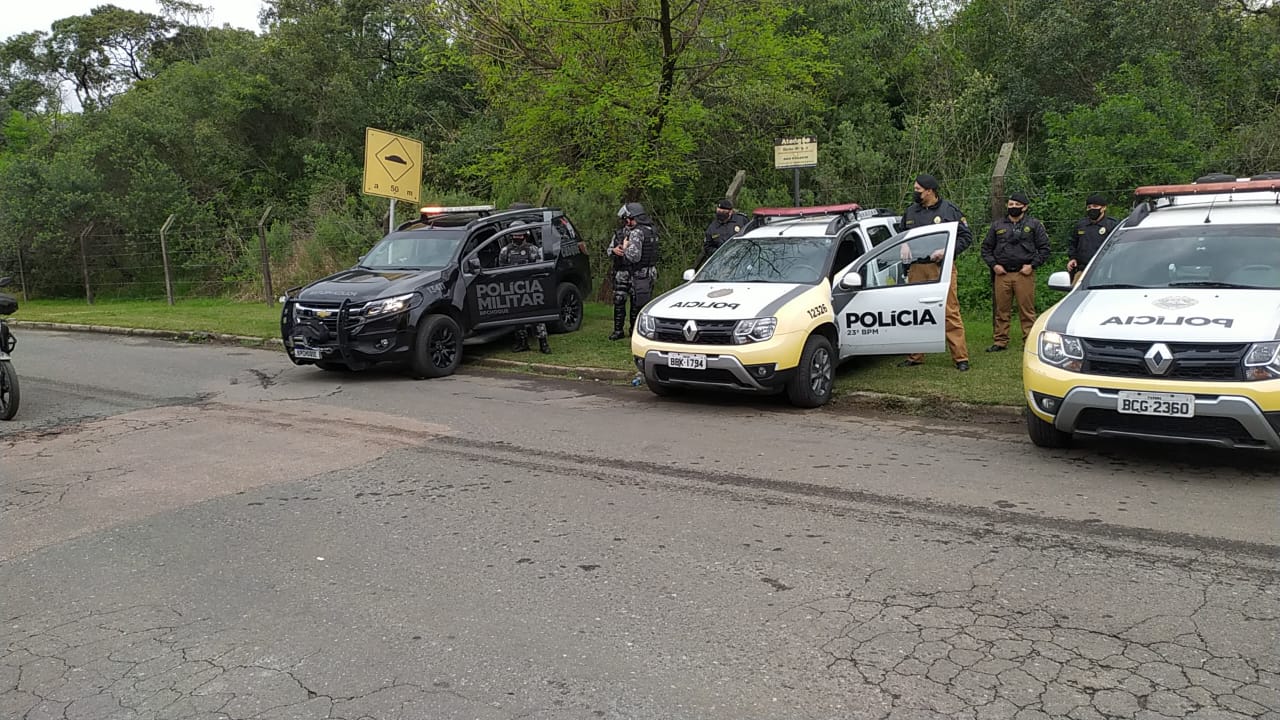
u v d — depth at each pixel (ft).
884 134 58.54
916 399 27.66
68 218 73.56
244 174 84.33
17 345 48.39
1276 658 11.59
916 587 14.16
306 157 80.02
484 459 22.74
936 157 54.54
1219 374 18.22
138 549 16.90
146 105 83.10
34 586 15.30
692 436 24.72
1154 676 11.25
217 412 29.50
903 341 29.94
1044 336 20.75
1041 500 18.21
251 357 42.11
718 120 52.06
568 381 34.55
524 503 19.02
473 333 37.63
